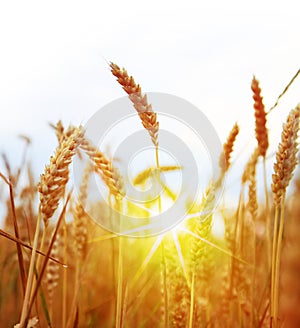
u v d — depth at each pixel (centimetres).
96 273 75
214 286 69
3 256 69
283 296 26
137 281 68
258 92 52
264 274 64
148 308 69
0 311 65
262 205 65
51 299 55
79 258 59
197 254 43
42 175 32
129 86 45
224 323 60
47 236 61
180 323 47
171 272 49
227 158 54
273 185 41
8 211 68
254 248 56
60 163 32
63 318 54
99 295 72
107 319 65
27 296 32
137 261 64
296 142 41
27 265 55
